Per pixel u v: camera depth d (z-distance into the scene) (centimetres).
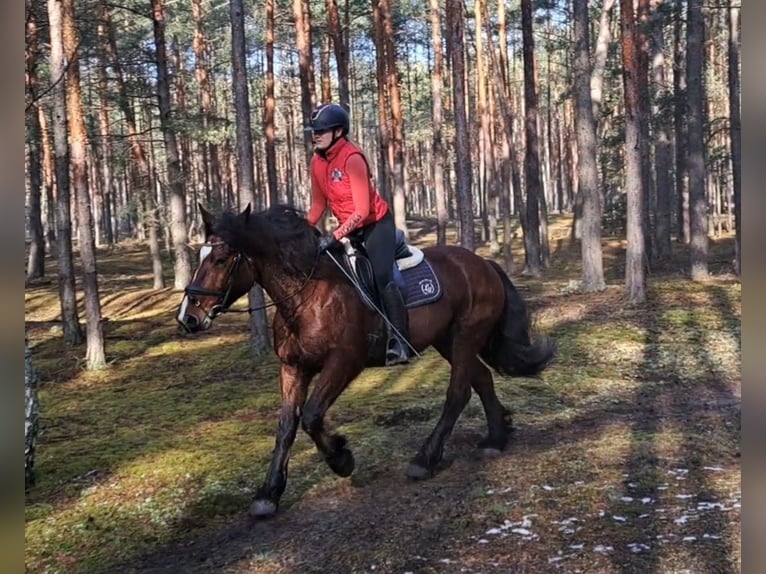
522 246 3014
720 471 471
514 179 2206
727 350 1005
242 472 544
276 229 457
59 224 1498
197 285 441
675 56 2325
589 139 1608
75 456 631
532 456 537
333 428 668
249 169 1152
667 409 707
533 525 402
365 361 483
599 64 2206
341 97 1914
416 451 568
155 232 2247
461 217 1716
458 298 541
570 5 3139
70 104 1266
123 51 2375
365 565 376
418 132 3659
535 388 813
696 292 1483
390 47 2123
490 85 2862
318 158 490
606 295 1524
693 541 364
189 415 831
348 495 492
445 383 869
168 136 1906
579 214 2933
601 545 369
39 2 1573
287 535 432
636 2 2067
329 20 1909
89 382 1165
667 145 2242
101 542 445
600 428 620
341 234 469
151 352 1380
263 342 1225
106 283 2466
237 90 1143
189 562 409
